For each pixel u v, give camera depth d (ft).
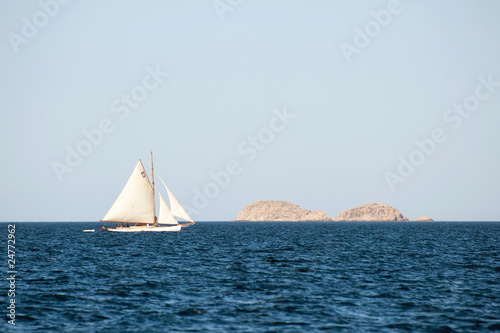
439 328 251.19
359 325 255.70
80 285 363.35
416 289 352.08
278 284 371.15
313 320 264.72
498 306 297.53
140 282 377.50
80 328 248.93
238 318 268.00
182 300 311.06
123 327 250.98
